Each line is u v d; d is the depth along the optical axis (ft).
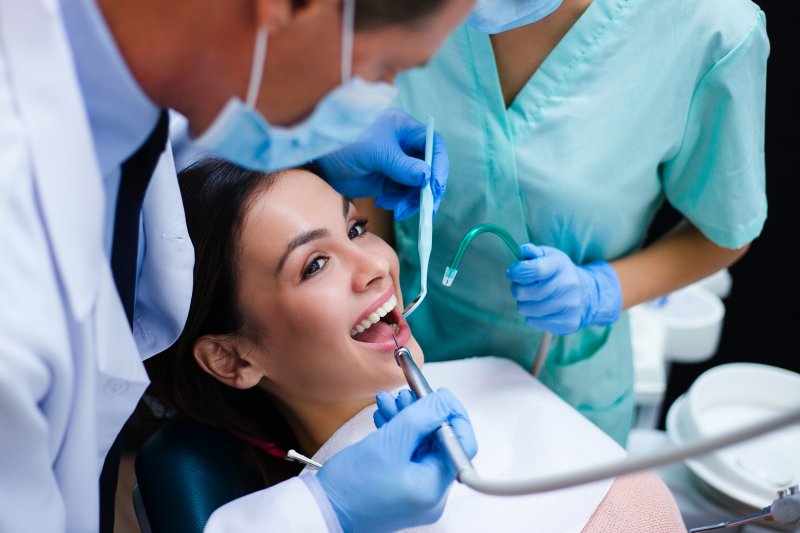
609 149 3.71
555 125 3.72
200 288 3.59
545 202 3.84
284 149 2.21
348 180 3.93
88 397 2.50
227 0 1.95
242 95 2.13
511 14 3.13
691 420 4.52
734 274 7.41
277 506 2.95
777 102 6.66
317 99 2.14
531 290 3.73
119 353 2.64
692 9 3.45
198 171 3.58
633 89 3.61
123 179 2.62
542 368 4.45
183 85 2.19
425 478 2.86
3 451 2.26
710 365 7.84
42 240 2.22
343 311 3.55
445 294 4.40
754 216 3.86
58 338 2.23
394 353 3.59
